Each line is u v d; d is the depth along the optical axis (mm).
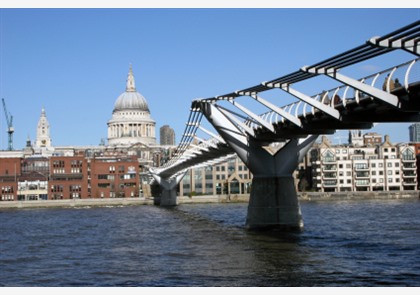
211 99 64000
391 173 187375
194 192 190750
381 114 43188
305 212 107750
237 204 165625
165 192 168250
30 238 66812
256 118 58688
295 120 51906
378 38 30312
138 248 53188
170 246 54000
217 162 116875
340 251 46656
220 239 58469
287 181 66875
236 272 38094
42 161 192625
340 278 35219
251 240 56219
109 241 60656
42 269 42406
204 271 38938
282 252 46781
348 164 187750
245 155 66438
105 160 194750
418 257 42812
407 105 36719
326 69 37500
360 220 82500
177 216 106938
